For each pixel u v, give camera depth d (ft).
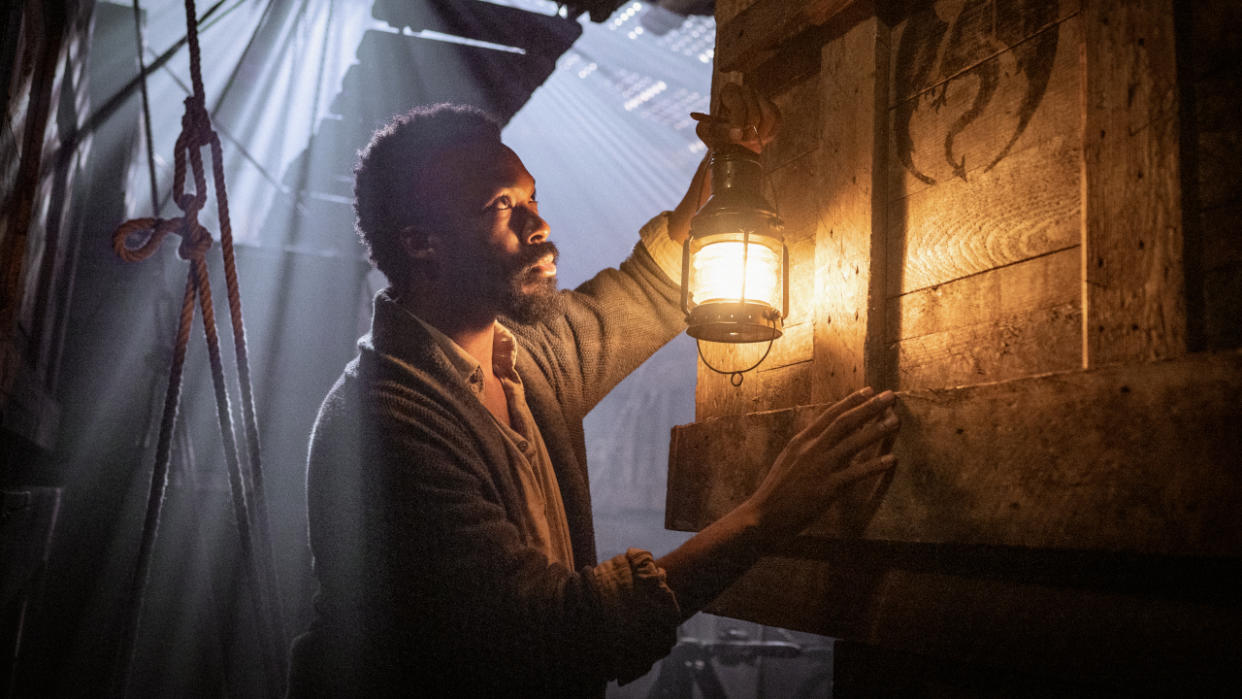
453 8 13.38
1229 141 3.26
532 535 4.99
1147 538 3.11
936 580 4.29
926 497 4.05
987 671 4.10
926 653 4.19
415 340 5.08
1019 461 3.63
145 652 12.17
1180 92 3.36
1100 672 3.43
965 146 4.45
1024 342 4.00
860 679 4.79
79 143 10.56
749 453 5.20
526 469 5.14
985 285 4.25
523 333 6.05
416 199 5.32
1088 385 3.40
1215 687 3.07
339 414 4.99
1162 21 3.43
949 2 4.67
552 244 5.32
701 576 4.21
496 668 4.29
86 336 12.96
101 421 12.74
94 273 13.20
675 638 4.27
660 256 6.23
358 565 4.59
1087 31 3.73
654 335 6.31
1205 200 3.31
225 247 5.41
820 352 4.96
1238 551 2.82
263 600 5.35
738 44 5.92
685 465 5.84
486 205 5.22
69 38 9.34
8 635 8.82
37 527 9.49
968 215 4.37
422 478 4.51
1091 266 3.56
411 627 4.40
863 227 4.80
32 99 8.00
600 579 4.35
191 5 5.36
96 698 11.80
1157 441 3.12
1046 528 3.48
